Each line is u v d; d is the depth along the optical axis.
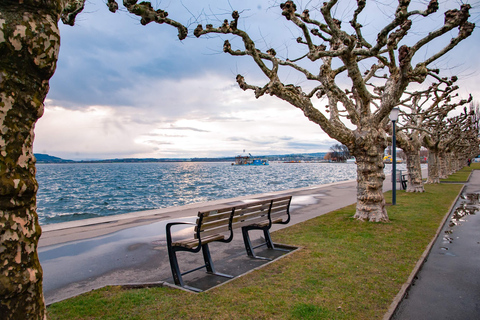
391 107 9.17
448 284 5.25
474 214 11.83
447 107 19.38
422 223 9.69
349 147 9.96
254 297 4.48
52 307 4.28
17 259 2.24
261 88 8.84
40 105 2.40
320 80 9.70
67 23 5.09
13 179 2.19
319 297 4.51
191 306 4.24
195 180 60.56
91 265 6.49
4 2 2.21
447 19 7.55
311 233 8.51
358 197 10.16
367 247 7.10
